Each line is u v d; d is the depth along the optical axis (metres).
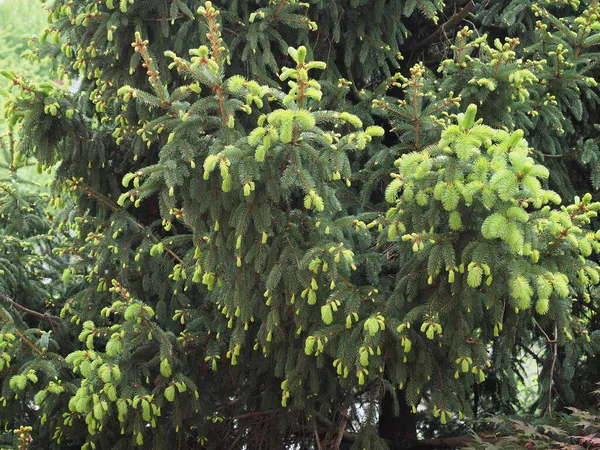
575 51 4.64
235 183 3.50
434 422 6.68
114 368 4.00
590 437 3.75
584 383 5.58
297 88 3.33
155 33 4.50
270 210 3.72
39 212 6.43
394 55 5.04
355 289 3.85
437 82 4.68
